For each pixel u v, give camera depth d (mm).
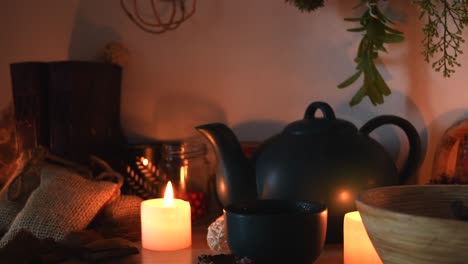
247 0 935
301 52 925
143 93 967
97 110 887
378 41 841
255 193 761
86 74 874
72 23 977
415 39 880
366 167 740
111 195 810
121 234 802
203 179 899
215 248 732
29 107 882
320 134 752
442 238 521
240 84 944
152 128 967
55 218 770
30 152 846
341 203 727
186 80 957
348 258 674
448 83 875
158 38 960
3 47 986
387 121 802
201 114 956
